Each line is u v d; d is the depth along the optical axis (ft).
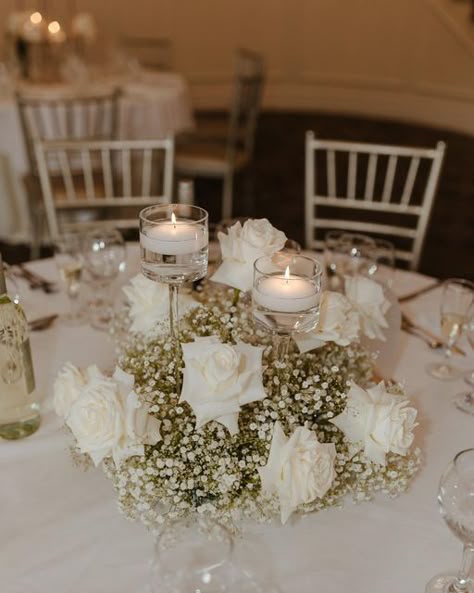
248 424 2.88
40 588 2.78
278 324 2.83
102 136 9.91
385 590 2.82
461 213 14.15
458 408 4.00
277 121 21.20
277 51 21.97
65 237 4.95
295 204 14.51
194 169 12.06
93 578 2.82
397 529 3.11
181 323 3.21
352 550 2.99
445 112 20.62
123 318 3.99
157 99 11.27
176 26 20.31
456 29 19.47
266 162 17.21
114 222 7.73
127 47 15.66
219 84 21.71
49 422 3.68
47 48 12.51
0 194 11.27
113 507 3.19
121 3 18.88
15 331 3.29
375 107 22.00
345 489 2.95
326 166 17.11
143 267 3.08
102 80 11.81
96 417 2.66
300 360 3.10
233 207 14.20
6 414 3.43
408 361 4.49
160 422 2.79
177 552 2.33
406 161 17.53
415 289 5.49
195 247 2.99
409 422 2.85
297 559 2.92
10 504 3.19
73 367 3.05
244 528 3.06
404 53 20.88
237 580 2.75
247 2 20.99
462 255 12.13
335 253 5.03
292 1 21.26
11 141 10.50
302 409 2.90
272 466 2.66
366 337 3.90
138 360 3.16
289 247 3.44
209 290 3.80
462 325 4.35
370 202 7.36
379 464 2.93
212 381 2.61
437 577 2.86
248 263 3.02
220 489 2.75
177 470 2.77
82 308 4.99
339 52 21.83
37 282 5.33
